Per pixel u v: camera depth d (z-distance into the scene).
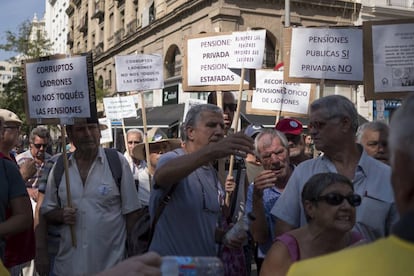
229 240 3.21
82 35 44.81
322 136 3.10
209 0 20.16
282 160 3.78
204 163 2.78
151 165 6.19
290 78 4.57
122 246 4.04
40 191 4.37
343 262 1.08
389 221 3.00
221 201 3.41
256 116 14.57
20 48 29.84
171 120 18.23
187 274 1.43
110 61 34.88
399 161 1.10
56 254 4.05
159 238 3.16
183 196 3.14
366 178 3.04
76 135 4.07
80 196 3.99
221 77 4.84
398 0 22.67
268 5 20.39
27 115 4.35
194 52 4.98
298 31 4.56
